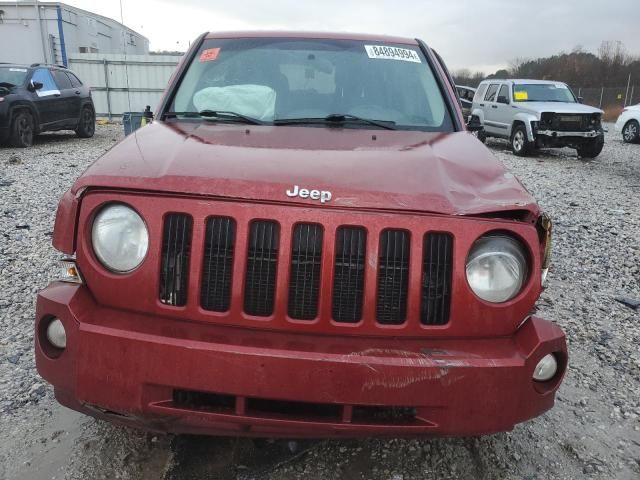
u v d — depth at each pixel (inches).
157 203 80.7
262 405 80.4
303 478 97.2
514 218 84.3
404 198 81.5
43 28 896.9
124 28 1216.8
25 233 231.8
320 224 79.1
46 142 564.4
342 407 78.7
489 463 103.3
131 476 96.0
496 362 78.5
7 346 139.7
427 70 142.8
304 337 79.6
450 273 80.2
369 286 79.0
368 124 124.6
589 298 186.5
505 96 636.1
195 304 79.8
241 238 79.0
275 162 89.4
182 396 80.4
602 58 2165.4
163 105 131.8
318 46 144.2
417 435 80.3
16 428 108.5
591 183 422.9
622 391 130.0
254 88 133.0
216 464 99.7
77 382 80.5
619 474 101.9
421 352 78.9
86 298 83.0
